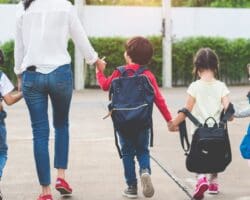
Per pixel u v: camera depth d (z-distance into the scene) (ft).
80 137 32.55
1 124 19.67
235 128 35.76
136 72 19.56
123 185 22.08
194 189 21.48
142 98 19.31
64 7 18.95
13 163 26.02
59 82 18.79
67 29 19.04
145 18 62.80
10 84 19.89
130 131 19.35
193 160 18.98
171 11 62.95
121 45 60.80
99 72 19.95
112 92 19.58
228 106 19.22
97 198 20.33
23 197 20.68
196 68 20.04
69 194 20.43
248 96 20.42
